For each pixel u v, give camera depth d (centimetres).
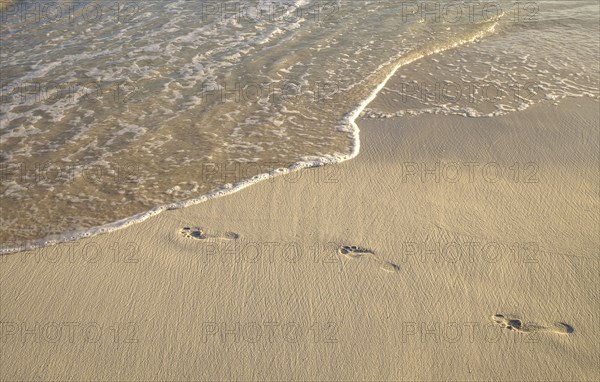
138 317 367
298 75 698
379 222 448
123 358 340
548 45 795
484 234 434
